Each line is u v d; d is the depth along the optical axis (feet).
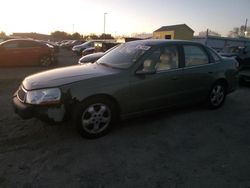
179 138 13.26
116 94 12.94
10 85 25.98
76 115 12.21
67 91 11.84
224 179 9.76
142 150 11.89
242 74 25.26
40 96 11.69
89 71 13.75
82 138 12.92
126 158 11.15
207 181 9.61
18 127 14.20
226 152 11.89
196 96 16.65
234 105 19.49
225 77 18.07
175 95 15.37
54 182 9.41
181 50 15.60
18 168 10.24
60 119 11.94
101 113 12.90
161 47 14.73
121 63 14.24
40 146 12.08
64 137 13.04
